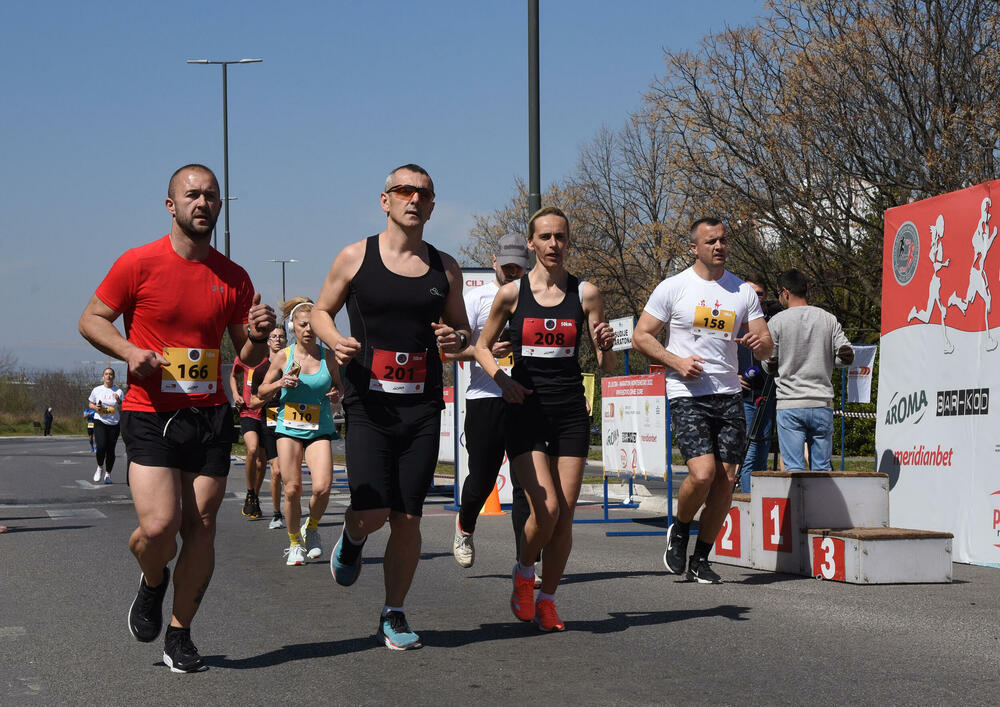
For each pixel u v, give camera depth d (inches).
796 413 335.3
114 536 415.2
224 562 339.0
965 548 317.1
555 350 215.2
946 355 330.0
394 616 205.0
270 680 180.2
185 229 183.2
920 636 209.6
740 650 198.4
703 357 270.7
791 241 984.3
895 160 866.8
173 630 188.7
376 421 198.1
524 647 203.2
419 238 202.5
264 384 329.4
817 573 286.0
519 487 255.3
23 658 200.4
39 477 882.1
